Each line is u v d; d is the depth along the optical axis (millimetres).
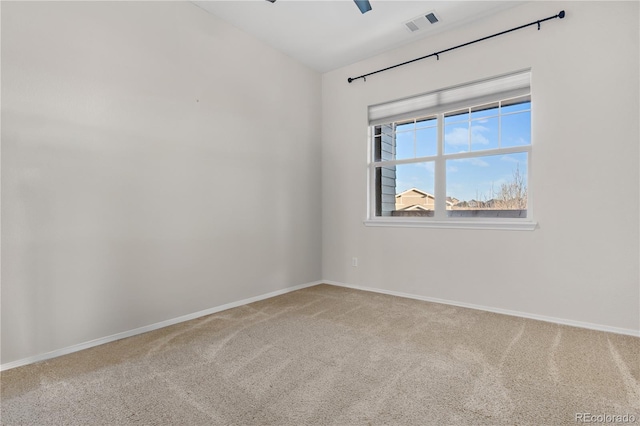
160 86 2641
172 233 2725
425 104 3455
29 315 2008
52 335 2094
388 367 1911
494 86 3029
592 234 2555
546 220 2738
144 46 2541
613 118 2471
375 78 3793
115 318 2381
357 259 3967
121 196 2414
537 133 2775
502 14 2941
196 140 2893
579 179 2600
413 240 3508
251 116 3381
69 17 2156
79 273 2211
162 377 1808
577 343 2252
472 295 3127
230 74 3174
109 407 1527
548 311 2738
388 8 2889
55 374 1854
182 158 2789
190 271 2852
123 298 2426
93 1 2270
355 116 3971
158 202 2631
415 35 3342
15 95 1948
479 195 3197
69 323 2166
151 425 1394
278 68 3666
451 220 3271
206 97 2969
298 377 1800
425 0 2775
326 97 4246
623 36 2436
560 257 2684
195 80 2885
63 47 2133
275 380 1767
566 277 2658
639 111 2385
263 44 3492
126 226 2441
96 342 2281
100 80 2305
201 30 2926
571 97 2627
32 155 2016
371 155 3918
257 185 3447
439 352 2117
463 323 2684
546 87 2730
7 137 1925
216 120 3053
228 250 3162
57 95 2109
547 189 2730
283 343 2279
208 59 2984
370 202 3912
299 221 3953
